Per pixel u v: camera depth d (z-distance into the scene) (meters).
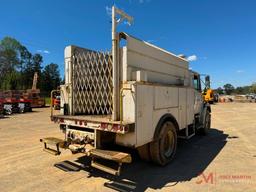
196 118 8.23
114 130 4.29
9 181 4.65
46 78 90.81
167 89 5.60
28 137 8.95
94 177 4.84
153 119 5.00
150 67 5.30
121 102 4.41
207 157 6.33
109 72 4.83
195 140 8.57
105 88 4.95
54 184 4.50
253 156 6.41
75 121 4.92
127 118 4.43
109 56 4.82
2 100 20.22
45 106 30.64
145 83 4.69
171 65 6.28
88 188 4.32
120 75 4.53
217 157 6.33
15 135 9.39
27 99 22.12
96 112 5.20
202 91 8.90
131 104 4.39
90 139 4.69
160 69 5.72
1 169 5.33
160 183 4.57
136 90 4.41
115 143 4.67
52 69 97.25
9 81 54.94
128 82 4.41
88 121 4.66
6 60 78.31
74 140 4.98
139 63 4.90
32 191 4.21
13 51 79.06
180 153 6.73
